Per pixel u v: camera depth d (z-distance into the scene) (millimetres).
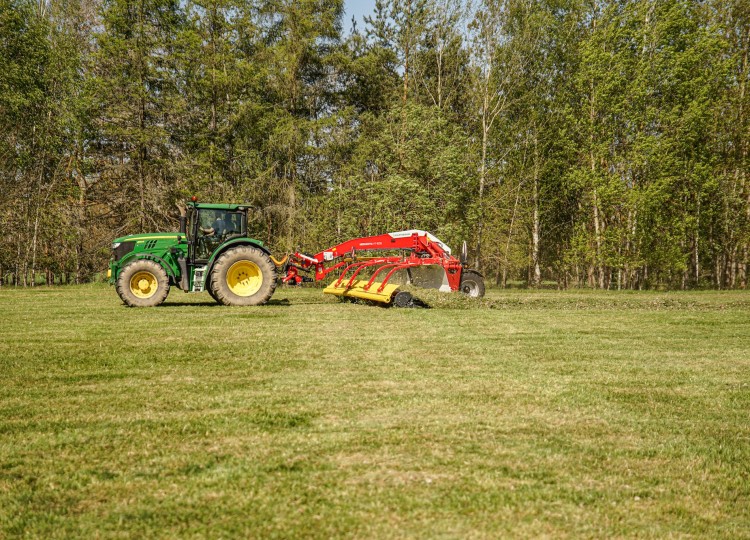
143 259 11727
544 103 27031
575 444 3756
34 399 4668
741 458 3561
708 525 2693
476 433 3924
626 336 8414
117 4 23797
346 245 13289
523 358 6605
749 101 25797
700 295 18344
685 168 25000
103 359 6223
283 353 6660
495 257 28062
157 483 3057
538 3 26406
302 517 2684
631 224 24922
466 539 2502
